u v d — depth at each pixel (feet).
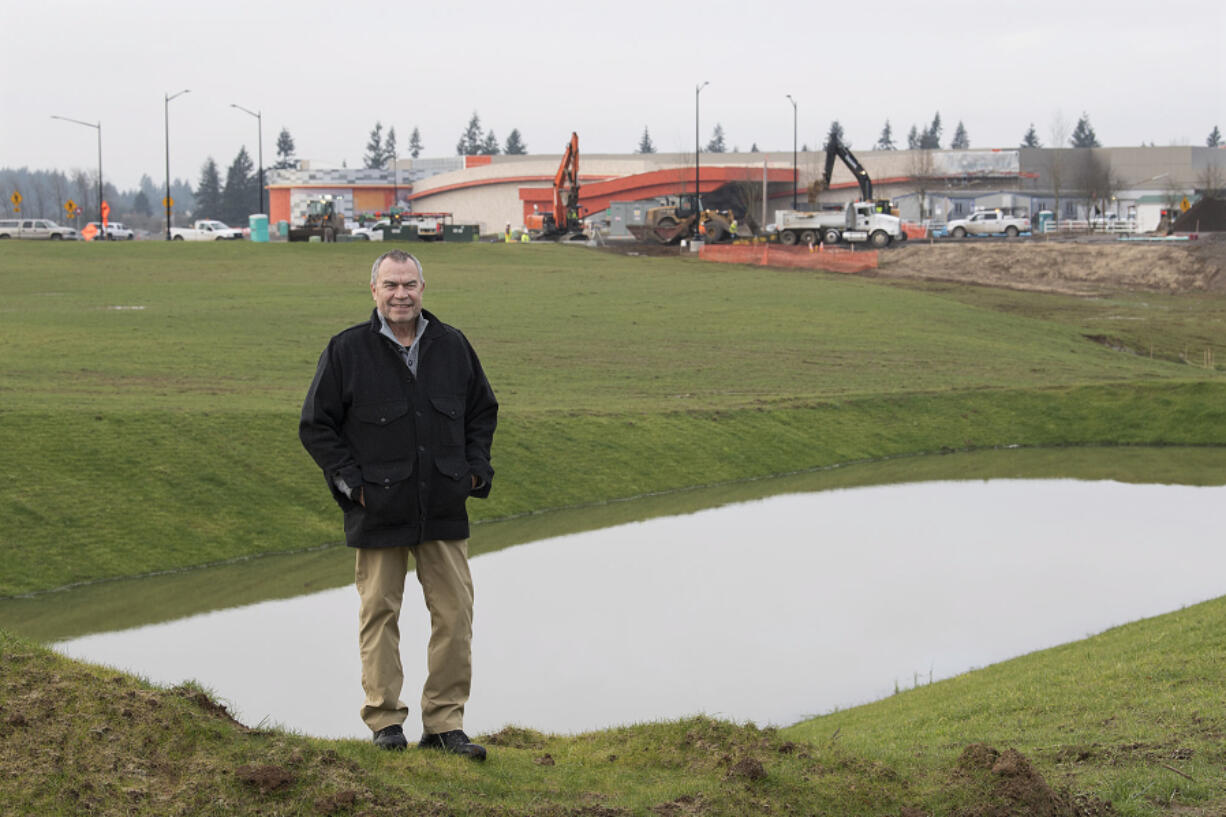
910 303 195.93
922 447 122.52
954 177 455.63
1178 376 149.59
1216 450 123.95
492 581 67.87
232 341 143.02
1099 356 163.32
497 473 95.50
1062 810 22.70
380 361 22.24
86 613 61.36
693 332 167.73
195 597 65.10
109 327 149.38
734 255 255.91
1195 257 233.35
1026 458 118.62
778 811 21.39
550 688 47.85
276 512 81.87
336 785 19.17
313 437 22.04
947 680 46.32
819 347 160.25
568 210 319.88
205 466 84.84
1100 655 44.75
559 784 22.17
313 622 59.57
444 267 234.38
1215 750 28.17
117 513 75.82
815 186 347.77
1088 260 238.27
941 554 74.95
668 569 70.95
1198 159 462.60
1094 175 457.27
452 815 19.22
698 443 110.93
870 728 38.81
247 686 47.60
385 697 22.62
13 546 69.21
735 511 91.50
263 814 18.22
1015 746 31.22
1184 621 48.78
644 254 266.16
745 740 24.98
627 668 50.70
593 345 155.63
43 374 115.65
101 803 17.76
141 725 19.60
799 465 112.16
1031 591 65.00
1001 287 222.28
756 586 66.23
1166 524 85.15
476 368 23.38
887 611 60.59
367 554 22.50
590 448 104.32
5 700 19.56
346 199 542.57
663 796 21.66
